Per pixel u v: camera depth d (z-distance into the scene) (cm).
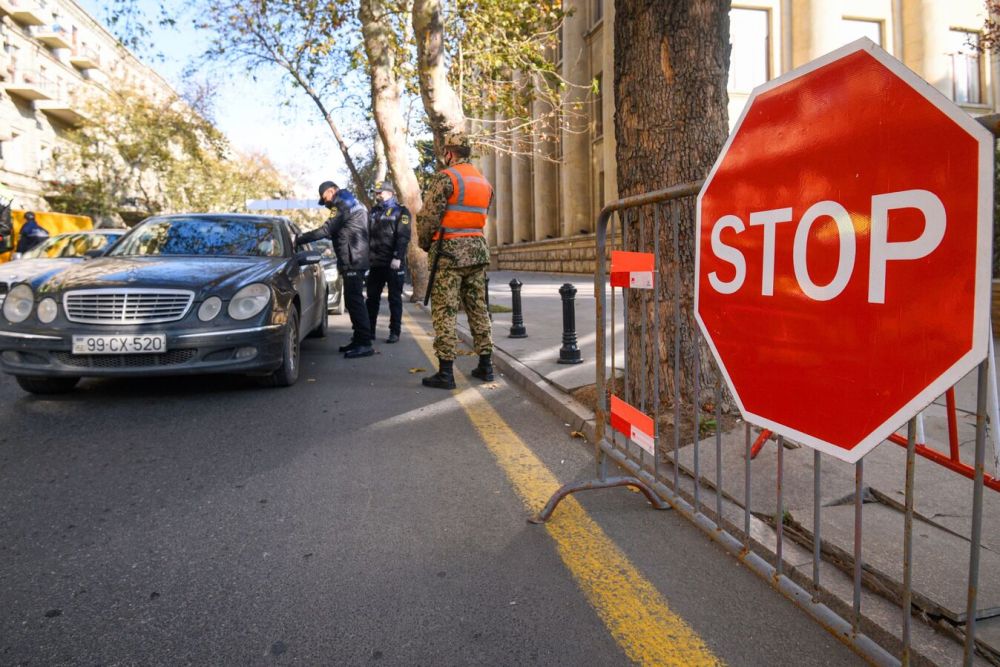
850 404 193
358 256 757
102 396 559
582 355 705
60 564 273
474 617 234
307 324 702
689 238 403
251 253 661
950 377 163
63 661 210
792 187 211
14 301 526
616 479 325
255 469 384
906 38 2188
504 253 3850
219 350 526
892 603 230
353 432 460
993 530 269
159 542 292
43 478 369
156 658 212
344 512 325
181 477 371
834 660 209
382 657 211
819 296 203
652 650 215
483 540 294
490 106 1552
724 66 411
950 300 161
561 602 243
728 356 251
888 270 178
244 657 212
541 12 1448
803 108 204
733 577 261
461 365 713
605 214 337
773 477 324
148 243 663
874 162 180
